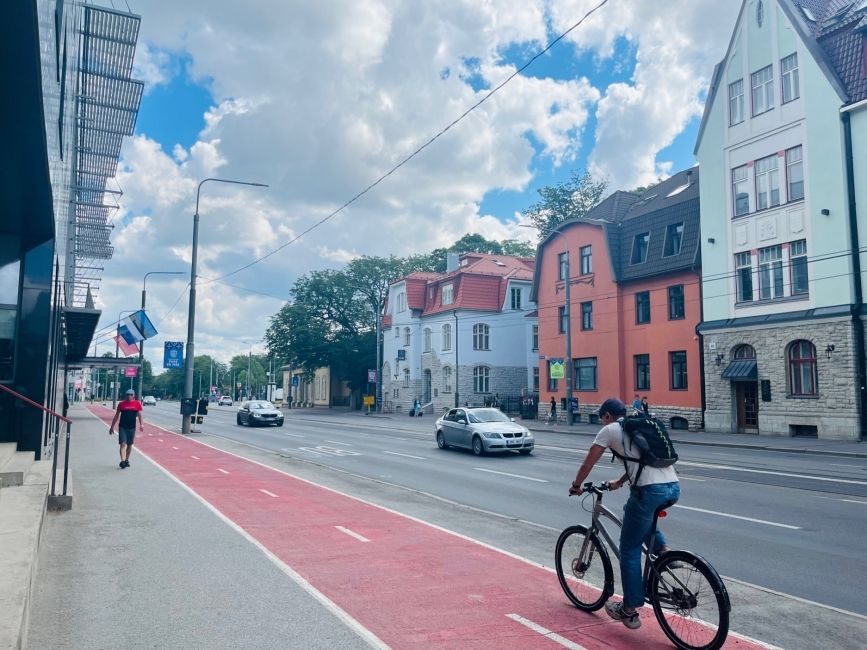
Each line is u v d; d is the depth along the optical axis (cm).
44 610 568
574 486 569
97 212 2603
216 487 1269
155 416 5169
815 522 988
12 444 1289
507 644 498
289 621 543
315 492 1230
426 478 1513
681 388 3219
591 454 538
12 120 873
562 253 4075
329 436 2920
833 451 2058
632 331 3519
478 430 2031
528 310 5547
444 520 1000
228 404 9612
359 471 1642
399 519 979
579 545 591
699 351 3067
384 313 6581
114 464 1625
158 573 681
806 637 522
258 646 491
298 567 709
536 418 4338
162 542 816
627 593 516
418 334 5894
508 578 675
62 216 1462
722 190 2983
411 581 661
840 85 2508
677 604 498
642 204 3956
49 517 961
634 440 521
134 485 1276
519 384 5441
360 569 704
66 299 2355
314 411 6875
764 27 2812
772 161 2773
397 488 1323
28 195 1138
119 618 549
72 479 1227
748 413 2845
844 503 1147
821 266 2530
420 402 5797
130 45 1611
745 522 988
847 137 2475
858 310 2395
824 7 2841
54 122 1011
